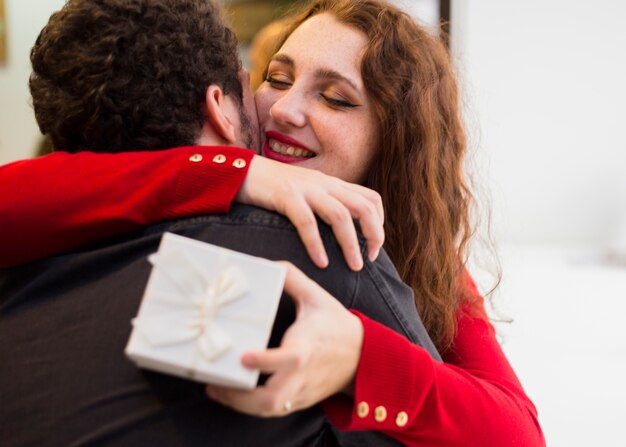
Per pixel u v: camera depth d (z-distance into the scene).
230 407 0.63
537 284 3.36
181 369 0.54
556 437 2.01
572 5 3.77
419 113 1.02
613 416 2.18
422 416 0.69
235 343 0.54
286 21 1.25
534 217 4.05
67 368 0.65
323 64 0.97
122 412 0.63
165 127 0.77
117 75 0.75
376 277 0.71
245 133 0.87
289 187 0.68
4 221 0.71
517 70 3.84
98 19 0.75
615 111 3.92
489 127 3.86
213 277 0.55
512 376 0.99
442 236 1.09
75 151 0.80
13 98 2.07
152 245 0.69
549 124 3.92
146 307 0.54
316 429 0.69
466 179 1.64
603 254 3.84
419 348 0.67
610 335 2.79
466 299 1.11
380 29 1.00
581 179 4.00
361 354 0.62
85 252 0.71
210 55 0.80
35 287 0.71
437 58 1.08
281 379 0.54
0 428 0.66
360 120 1.00
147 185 0.70
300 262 0.67
